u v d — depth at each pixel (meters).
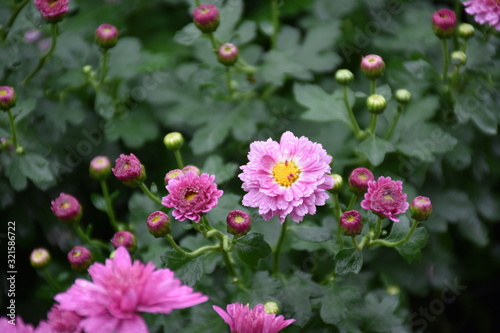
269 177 0.81
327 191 0.86
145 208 0.91
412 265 0.96
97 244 0.89
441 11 0.91
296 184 0.81
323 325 0.87
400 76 0.95
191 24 0.94
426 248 0.97
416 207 0.81
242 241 0.81
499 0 0.91
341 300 0.85
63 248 0.95
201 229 0.82
